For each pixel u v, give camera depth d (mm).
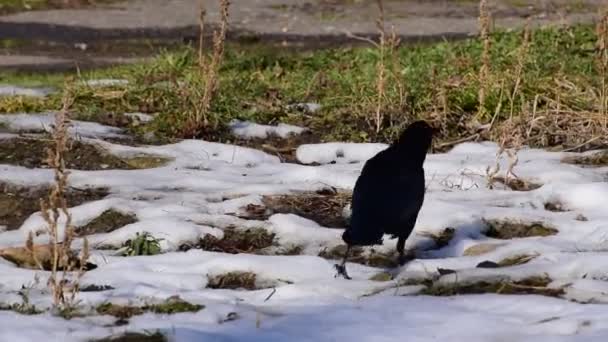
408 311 8898
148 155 14578
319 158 15023
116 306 9172
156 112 16891
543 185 12992
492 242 11164
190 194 12875
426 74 17906
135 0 32500
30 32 28078
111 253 11117
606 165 14328
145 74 19281
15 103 17094
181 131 15781
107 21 29562
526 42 16734
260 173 14000
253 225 11820
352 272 10391
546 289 9398
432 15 30547
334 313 8891
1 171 13547
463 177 13477
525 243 10938
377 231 10109
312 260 10578
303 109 17000
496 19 29406
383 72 16203
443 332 8414
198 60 18719
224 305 9195
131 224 11648
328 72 19469
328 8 31656
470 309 8953
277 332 8477
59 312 9000
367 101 16734
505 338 8266
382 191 10227
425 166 13953
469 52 19188
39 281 9945
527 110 15523
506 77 16719
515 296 9156
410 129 10484
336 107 16953
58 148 9531
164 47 26234
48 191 13078
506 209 12055
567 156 14562
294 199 12758
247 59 20844
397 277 10133
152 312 9086
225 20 16250
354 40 27234
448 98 16531
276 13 30844
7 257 10883
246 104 17094
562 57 18781
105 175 13461
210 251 11258
